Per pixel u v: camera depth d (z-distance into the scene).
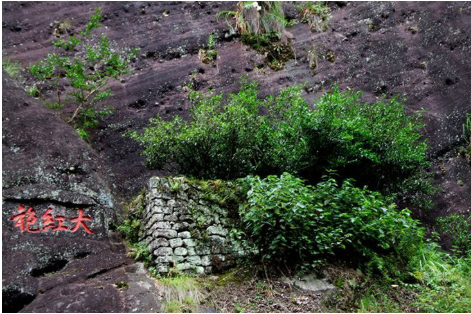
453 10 8.42
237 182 5.08
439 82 7.76
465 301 4.26
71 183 4.86
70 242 4.39
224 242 4.68
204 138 5.09
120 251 4.70
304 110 5.48
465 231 6.20
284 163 5.43
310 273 4.53
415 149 5.89
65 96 7.14
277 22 8.33
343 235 4.80
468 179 6.82
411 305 4.32
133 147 6.80
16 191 4.44
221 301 4.07
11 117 5.01
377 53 8.12
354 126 5.30
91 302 3.69
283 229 4.62
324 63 8.05
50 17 8.17
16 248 4.10
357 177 5.73
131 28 8.15
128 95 7.34
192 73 7.66
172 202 4.60
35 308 3.61
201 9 8.51
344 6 8.79
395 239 5.11
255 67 7.88
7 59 7.37
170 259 4.29
